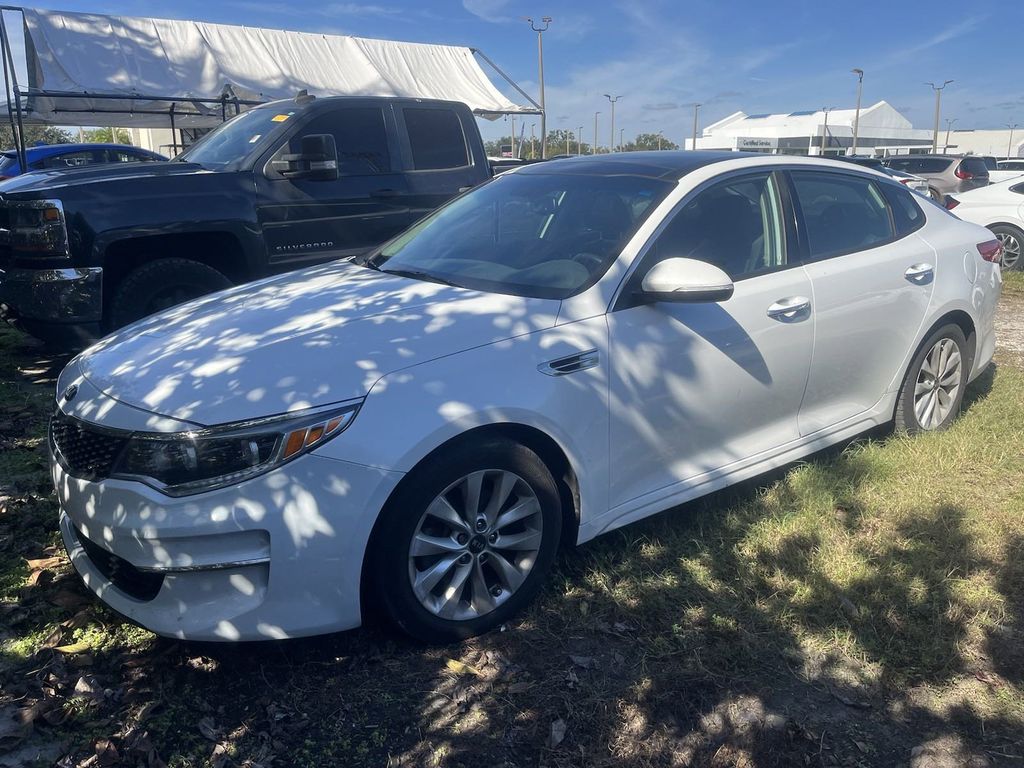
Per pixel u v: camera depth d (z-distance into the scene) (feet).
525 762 7.80
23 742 7.75
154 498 8.18
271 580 8.29
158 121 42.19
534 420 9.48
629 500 10.73
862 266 13.29
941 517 12.12
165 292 18.29
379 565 8.77
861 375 13.61
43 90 33.37
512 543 9.68
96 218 17.06
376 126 21.07
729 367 11.39
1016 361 21.09
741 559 11.08
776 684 8.77
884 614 9.84
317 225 20.01
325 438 8.34
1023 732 8.11
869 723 8.26
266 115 20.95
